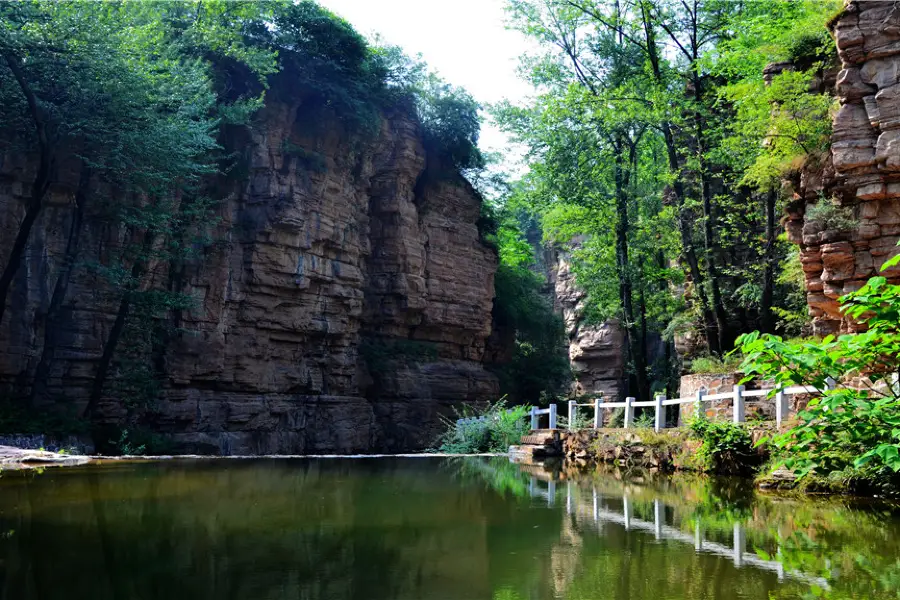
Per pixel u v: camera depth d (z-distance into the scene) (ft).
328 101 99.76
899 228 39.75
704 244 79.20
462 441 70.38
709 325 73.31
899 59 39.40
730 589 13.20
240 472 37.68
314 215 98.07
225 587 12.75
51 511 21.75
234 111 85.46
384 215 114.73
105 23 65.87
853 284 40.83
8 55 58.85
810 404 18.61
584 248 92.58
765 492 29.68
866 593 12.96
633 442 45.85
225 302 89.51
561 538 18.25
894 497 27.27
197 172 85.25
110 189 73.67
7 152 68.74
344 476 35.96
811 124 45.60
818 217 42.34
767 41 60.80
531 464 47.37
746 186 76.13
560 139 79.15
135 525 19.22
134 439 72.54
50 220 71.61
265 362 93.56
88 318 73.51
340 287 103.04
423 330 119.03
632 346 81.82
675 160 73.97
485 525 20.17
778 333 67.41
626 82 78.64
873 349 17.34
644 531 19.47
